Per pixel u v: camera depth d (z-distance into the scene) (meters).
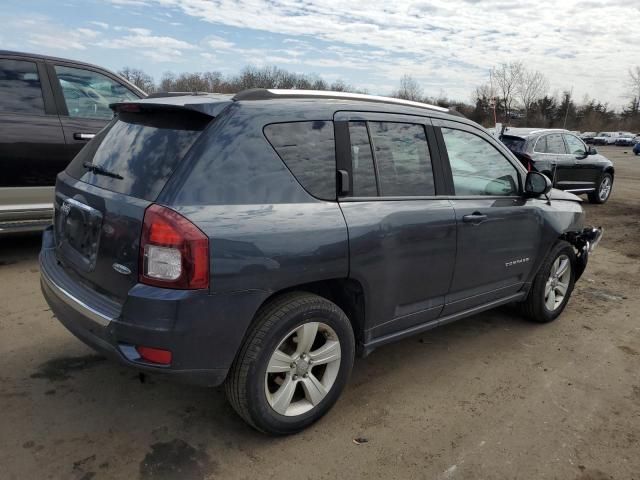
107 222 2.53
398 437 2.88
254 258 2.44
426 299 3.41
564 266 4.69
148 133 2.72
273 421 2.71
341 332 2.89
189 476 2.50
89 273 2.66
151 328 2.30
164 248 2.29
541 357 4.00
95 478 2.45
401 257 3.10
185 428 2.86
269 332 2.56
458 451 2.79
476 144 3.79
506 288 4.12
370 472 2.59
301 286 2.82
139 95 6.20
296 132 2.74
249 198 2.50
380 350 4.00
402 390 3.40
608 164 12.29
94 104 5.82
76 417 2.90
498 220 3.78
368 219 2.90
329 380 2.92
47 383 3.23
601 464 2.75
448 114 3.65
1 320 4.07
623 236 8.72
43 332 3.90
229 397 2.64
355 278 2.87
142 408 3.03
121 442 2.71
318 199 2.75
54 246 3.27
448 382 3.54
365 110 3.09
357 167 2.96
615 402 3.38
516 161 4.12
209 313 2.36
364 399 3.26
